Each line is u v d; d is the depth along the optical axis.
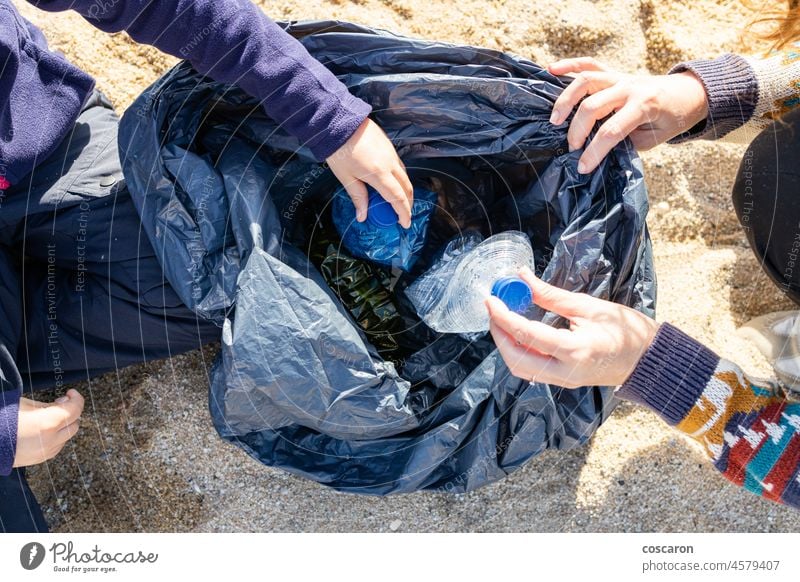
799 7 1.01
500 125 1.05
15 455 1.00
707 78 1.03
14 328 1.07
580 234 1.00
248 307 1.00
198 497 1.20
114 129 1.17
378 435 1.09
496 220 1.18
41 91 1.03
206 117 1.08
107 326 1.12
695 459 1.21
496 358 1.05
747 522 1.20
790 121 1.04
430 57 1.03
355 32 1.04
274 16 1.33
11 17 1.01
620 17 1.36
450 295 1.12
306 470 1.12
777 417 0.94
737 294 1.31
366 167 0.99
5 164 1.00
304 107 0.97
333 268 1.13
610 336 0.95
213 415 1.13
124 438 1.21
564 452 1.22
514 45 1.35
